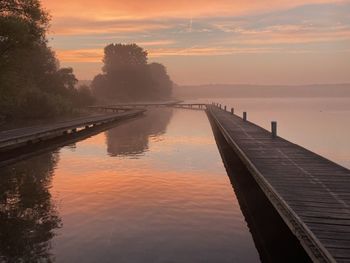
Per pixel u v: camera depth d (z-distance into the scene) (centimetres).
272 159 1798
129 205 1372
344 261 700
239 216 1268
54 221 1207
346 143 3538
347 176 1419
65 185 1677
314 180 1356
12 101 3934
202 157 2409
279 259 952
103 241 1042
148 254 958
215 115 5038
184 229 1137
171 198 1466
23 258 941
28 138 2614
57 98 5756
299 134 4272
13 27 2969
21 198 1473
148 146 2917
